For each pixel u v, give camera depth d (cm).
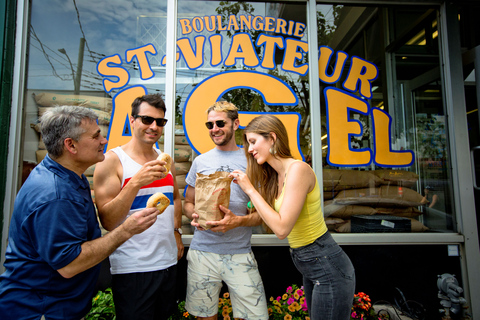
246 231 162
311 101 236
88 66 233
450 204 236
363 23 249
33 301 100
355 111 243
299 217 132
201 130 231
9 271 102
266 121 139
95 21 237
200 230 151
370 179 236
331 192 233
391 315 212
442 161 242
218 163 169
